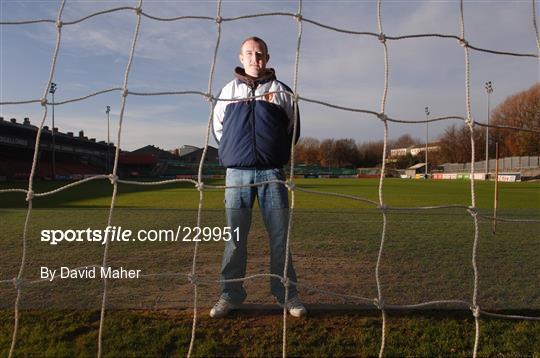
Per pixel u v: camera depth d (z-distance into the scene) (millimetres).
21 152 43219
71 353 2689
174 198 15672
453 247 5977
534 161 43000
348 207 12195
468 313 3367
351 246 6047
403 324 3145
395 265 4945
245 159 3156
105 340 2861
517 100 47219
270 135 3148
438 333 2994
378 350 2770
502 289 4027
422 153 73312
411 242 6371
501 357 2699
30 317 3227
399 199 16203
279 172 3256
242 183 3236
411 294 3895
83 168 50625
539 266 4887
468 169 52094
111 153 54688
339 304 3541
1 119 38031
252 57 3186
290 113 3271
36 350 2729
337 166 77375
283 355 2604
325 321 3191
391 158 77000
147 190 21500
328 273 4621
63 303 3582
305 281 4316
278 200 3230
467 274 4559
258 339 2912
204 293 3895
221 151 3293
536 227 7930
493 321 3195
